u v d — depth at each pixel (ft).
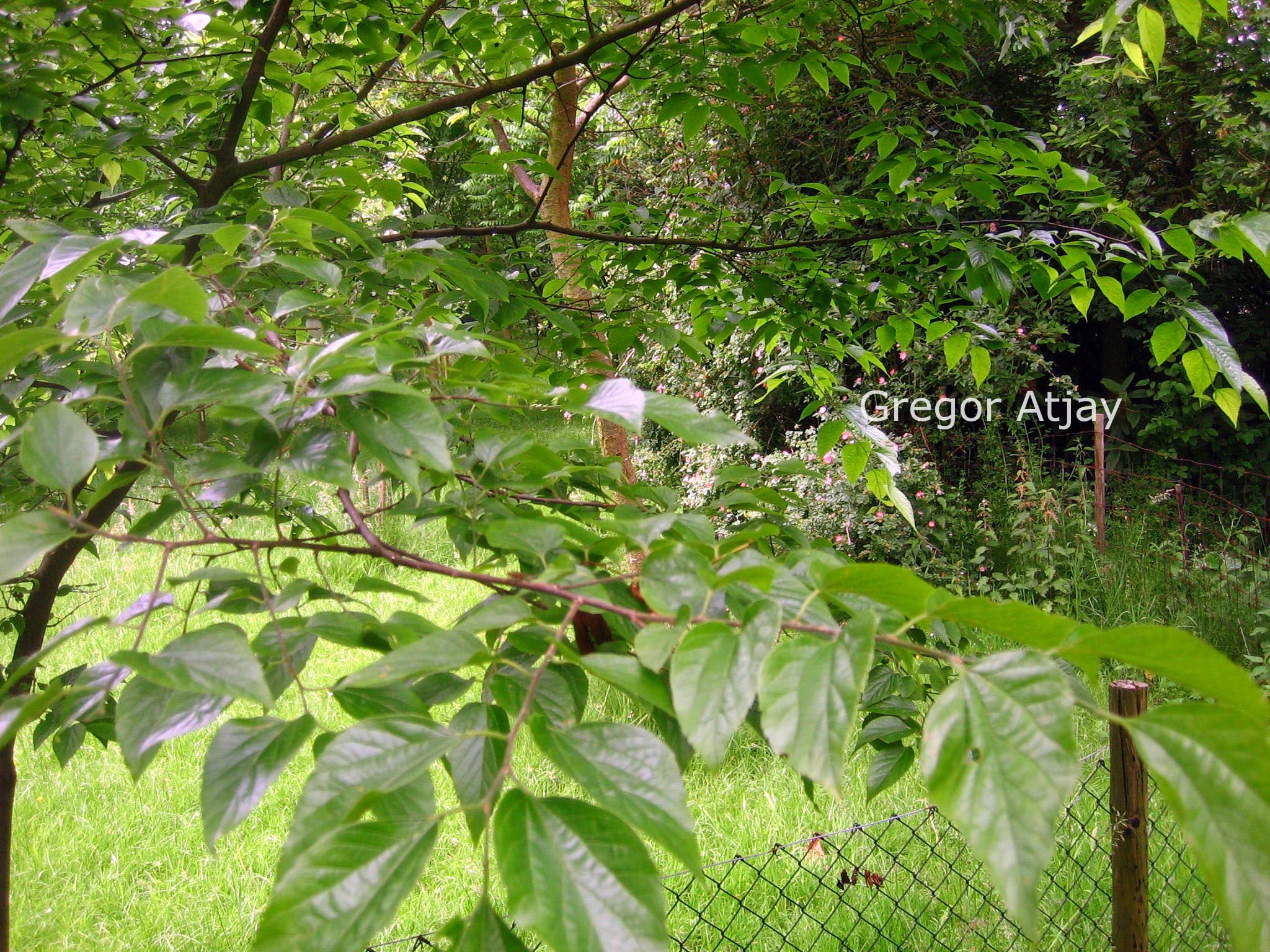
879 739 3.54
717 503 3.79
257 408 2.45
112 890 9.41
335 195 5.20
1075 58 19.47
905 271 7.95
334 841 1.56
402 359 2.63
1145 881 6.40
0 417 5.33
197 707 2.11
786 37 7.20
